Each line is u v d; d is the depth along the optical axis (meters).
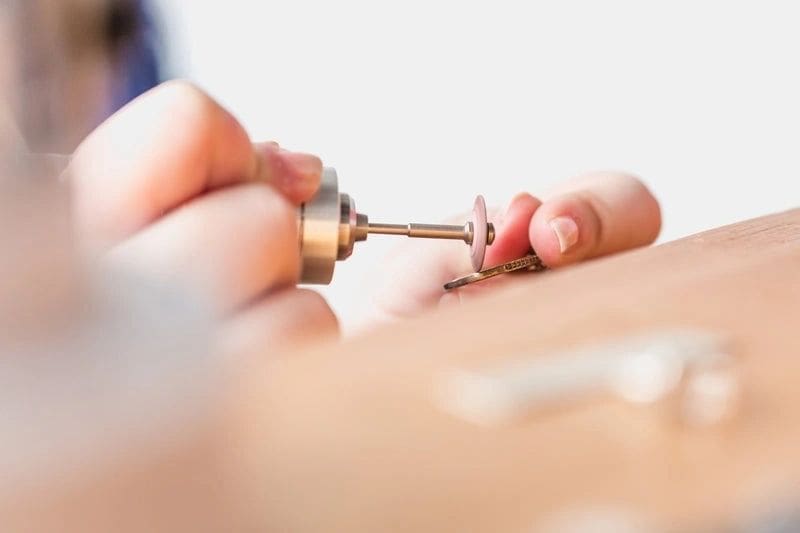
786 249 0.24
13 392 0.09
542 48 0.64
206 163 0.26
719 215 0.62
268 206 0.25
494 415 0.12
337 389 0.13
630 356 0.14
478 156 0.66
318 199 0.30
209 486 0.09
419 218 0.67
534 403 0.13
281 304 0.24
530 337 0.15
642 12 0.61
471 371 0.13
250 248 0.24
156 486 0.08
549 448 0.12
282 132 0.67
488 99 0.65
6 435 0.08
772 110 0.60
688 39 0.61
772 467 0.12
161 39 0.36
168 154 0.25
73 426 0.09
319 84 0.66
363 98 0.66
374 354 0.14
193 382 0.10
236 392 0.10
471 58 0.65
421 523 0.09
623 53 0.62
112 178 0.25
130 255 0.15
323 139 0.67
